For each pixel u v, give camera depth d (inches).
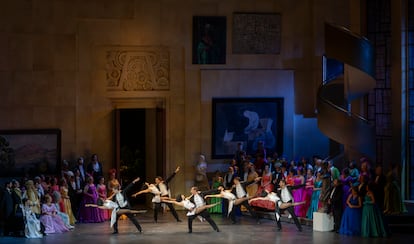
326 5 1296.8
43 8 1227.2
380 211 983.0
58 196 1063.6
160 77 1266.0
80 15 1239.5
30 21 1223.5
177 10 1267.2
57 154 1229.7
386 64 1233.4
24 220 1000.9
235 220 1099.9
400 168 1195.3
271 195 1042.7
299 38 1300.4
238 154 1253.1
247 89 1286.9
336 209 1014.4
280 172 1155.9
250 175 1181.1
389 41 1228.5
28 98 1224.2
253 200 1127.6
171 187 1269.7
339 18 1299.2
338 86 1283.2
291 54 1299.2
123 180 1378.0
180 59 1270.9
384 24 1233.4
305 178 1115.9
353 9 1254.3
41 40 1227.2
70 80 1235.9
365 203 983.6
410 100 1198.9
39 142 1222.9
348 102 1194.0
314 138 1309.1
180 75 1270.9
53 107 1232.8
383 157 1236.5
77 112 1240.2
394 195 1058.1
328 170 1047.0
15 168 1214.9
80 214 1133.7
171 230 1048.8
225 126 1282.0
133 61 1258.6
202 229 1055.6
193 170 1275.8
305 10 1300.4
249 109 1286.9
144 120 1396.4
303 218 1085.8
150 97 1266.0
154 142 1306.6
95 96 1247.5
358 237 973.8
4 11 1215.6
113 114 1259.8
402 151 1195.9
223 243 943.0
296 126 1305.4
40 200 1061.8
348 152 1226.0
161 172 1272.1
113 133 1258.6
